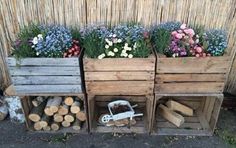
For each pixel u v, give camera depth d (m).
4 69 2.53
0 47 2.40
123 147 2.14
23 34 2.10
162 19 2.26
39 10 2.22
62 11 2.23
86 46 1.98
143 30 2.11
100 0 2.17
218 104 2.13
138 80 2.00
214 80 2.01
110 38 2.01
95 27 2.22
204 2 2.17
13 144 2.18
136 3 2.19
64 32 2.06
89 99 2.10
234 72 2.50
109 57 1.94
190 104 2.55
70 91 2.06
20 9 2.22
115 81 2.00
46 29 2.15
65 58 1.90
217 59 1.91
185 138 2.23
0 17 2.26
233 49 2.37
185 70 1.96
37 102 2.29
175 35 1.99
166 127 2.33
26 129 2.33
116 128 2.30
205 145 2.16
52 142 2.19
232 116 2.49
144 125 2.33
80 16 2.25
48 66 1.94
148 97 2.09
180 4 2.18
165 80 2.01
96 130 2.28
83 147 2.14
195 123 2.38
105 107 2.54
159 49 1.99
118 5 2.20
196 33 2.18
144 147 2.14
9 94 2.28
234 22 2.25
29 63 1.93
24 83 2.03
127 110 2.34
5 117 2.45
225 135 2.26
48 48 1.92
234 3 2.17
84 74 1.99
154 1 2.17
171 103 2.40
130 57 1.90
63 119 2.26
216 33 2.10
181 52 1.92
